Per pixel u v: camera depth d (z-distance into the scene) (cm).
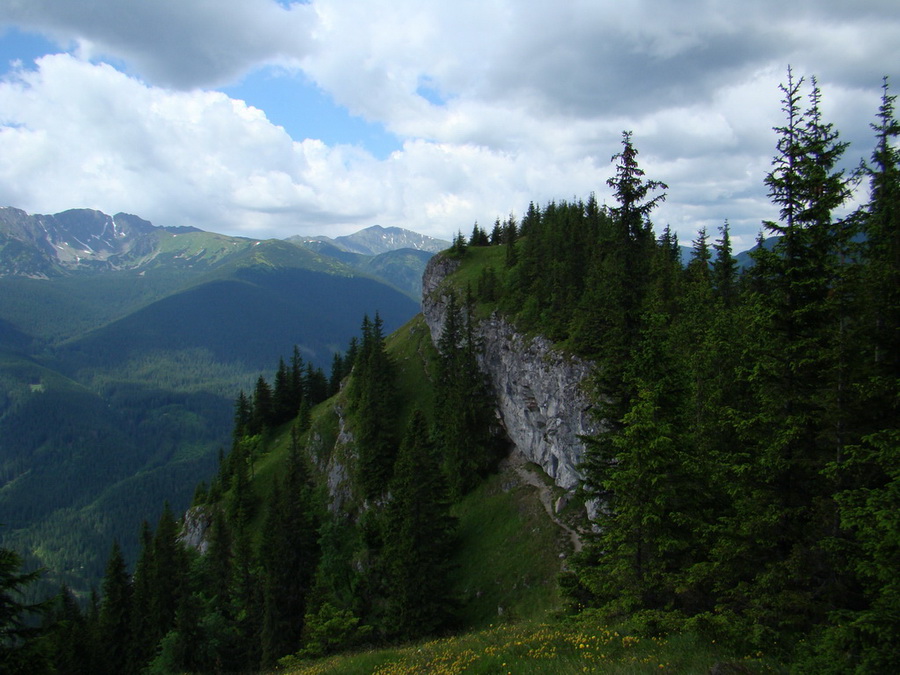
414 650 1988
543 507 4966
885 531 1105
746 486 1506
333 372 12681
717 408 2308
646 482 1731
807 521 1454
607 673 1259
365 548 5512
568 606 2302
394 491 4441
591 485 2194
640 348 2034
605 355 2331
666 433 1711
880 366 1409
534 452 5644
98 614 6844
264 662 4044
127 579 5897
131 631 5572
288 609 4522
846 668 1090
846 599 1329
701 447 2105
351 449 7594
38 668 1598
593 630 1680
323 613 3706
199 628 4491
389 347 10369
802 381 1471
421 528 3772
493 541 4906
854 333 1403
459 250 10438
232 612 5188
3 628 1608
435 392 7125
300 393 11912
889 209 1638
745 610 1395
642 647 1452
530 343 5697
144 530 7400
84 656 5253
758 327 1611
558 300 5597
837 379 1403
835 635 1106
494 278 7600
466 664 1555
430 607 3616
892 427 1318
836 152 1432
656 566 1727
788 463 1407
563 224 8000
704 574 1523
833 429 1395
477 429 6131
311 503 7206
